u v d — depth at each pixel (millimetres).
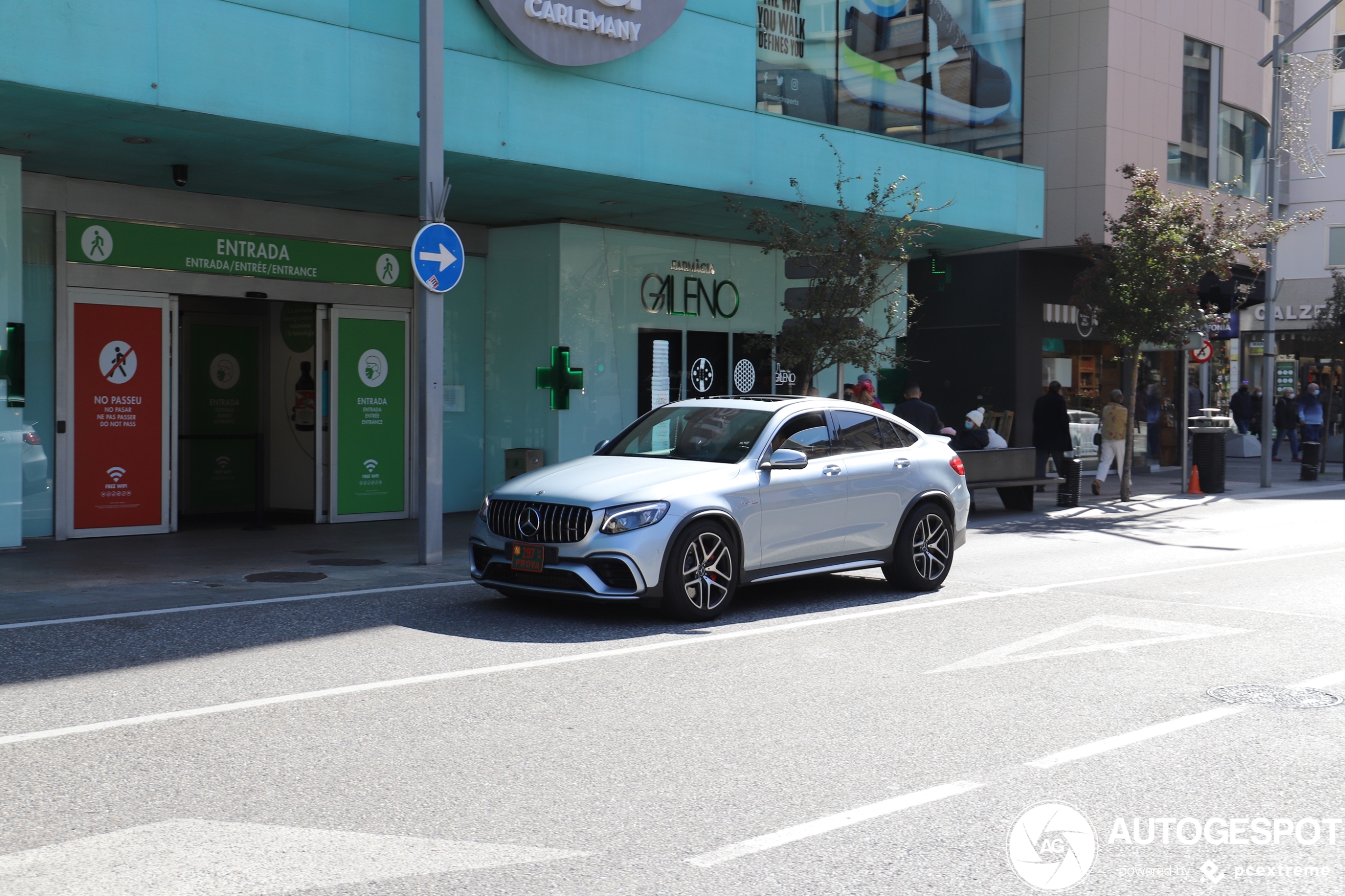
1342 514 18188
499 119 12828
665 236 17953
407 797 4945
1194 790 5121
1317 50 35844
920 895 4008
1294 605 9906
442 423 11883
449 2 12406
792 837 4535
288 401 16734
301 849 4355
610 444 10227
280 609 9266
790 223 17109
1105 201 23578
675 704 6508
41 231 13398
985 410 25156
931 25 19062
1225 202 24828
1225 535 15367
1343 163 35781
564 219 16781
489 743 5730
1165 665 7574
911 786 5148
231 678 6977
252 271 15047
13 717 6086
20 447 12648
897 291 16688
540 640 8164
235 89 10852
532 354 17109
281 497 16938
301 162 12820
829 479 9695
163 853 4309
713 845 4445
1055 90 24109
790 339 15766
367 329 16312
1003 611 9508
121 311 14016
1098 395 26891
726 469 9172
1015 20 20422
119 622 8656
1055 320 25609
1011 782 5215
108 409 13945
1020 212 19234
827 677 7160
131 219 13984
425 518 11750
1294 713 6387
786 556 9391
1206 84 25953
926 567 10516
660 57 14336
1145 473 27406
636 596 8492
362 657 7578
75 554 12430
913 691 6844
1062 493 19297
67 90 9906
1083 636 8492
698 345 18484
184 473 17109
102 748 5566
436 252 11547
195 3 10594
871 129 18125
